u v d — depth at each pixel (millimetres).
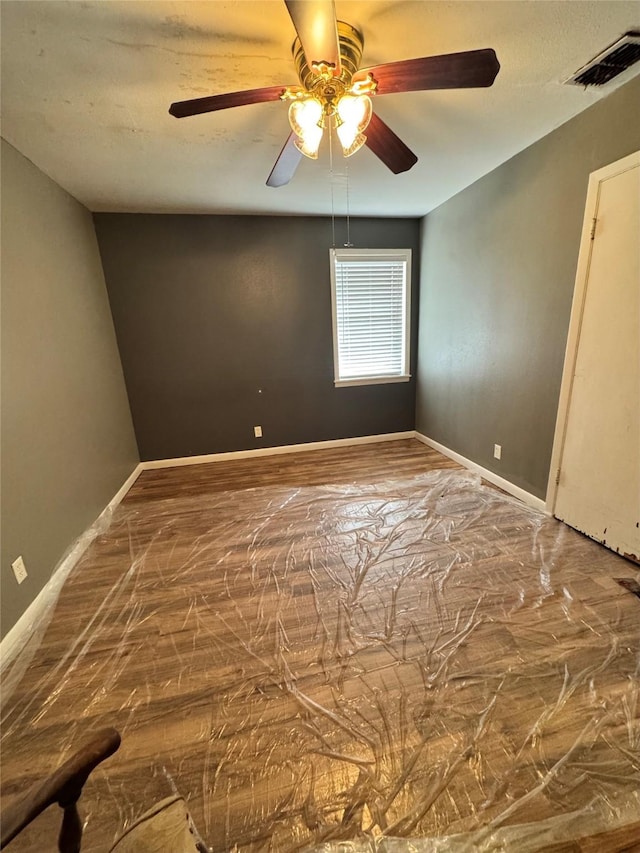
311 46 1143
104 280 3379
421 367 4195
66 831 660
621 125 1845
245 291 3721
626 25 1416
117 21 1299
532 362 2602
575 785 1098
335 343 4043
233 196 3027
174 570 2174
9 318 1938
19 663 1583
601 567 2025
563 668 1461
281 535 2498
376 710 1343
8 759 1227
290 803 1091
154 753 1232
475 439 3346
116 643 1674
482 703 1347
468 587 1931
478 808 1056
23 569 1834
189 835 747
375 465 3674
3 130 1928
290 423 4137
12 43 1374
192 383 3814
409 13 1334
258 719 1330
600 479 2178
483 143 2348
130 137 2064
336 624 1736
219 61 1519
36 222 2307
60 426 2340
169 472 3758
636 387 1931
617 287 1963
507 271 2740
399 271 4035
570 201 2172
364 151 2330
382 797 1093
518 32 1445
